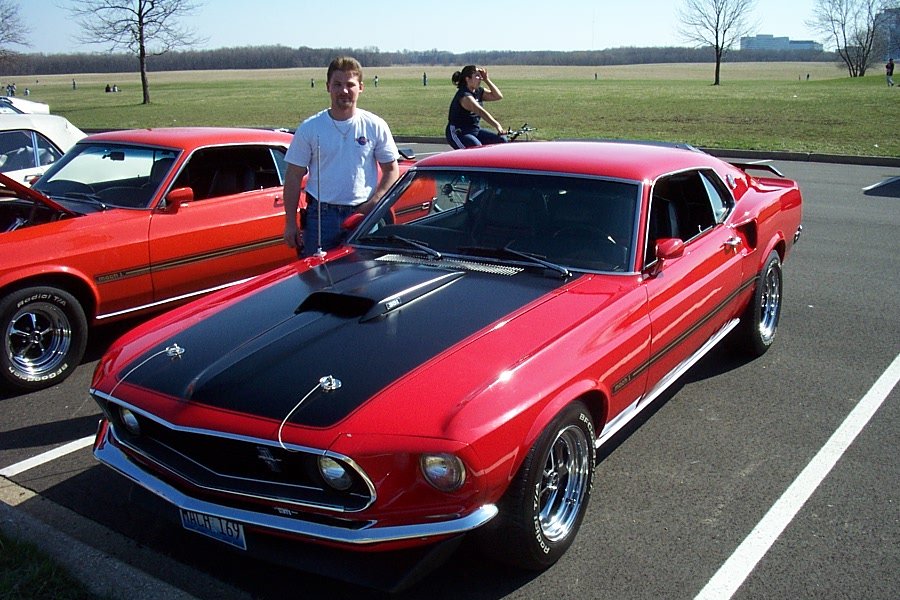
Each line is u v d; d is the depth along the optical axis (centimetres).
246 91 5819
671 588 309
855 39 8269
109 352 356
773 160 1734
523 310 344
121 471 318
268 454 281
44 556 315
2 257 501
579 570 322
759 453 418
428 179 455
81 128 2750
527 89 5159
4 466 419
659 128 2336
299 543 287
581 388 318
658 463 409
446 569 324
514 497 293
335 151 492
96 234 548
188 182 620
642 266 389
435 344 315
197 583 317
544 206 416
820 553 329
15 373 510
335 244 509
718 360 555
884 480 388
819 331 612
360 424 273
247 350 322
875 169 1568
